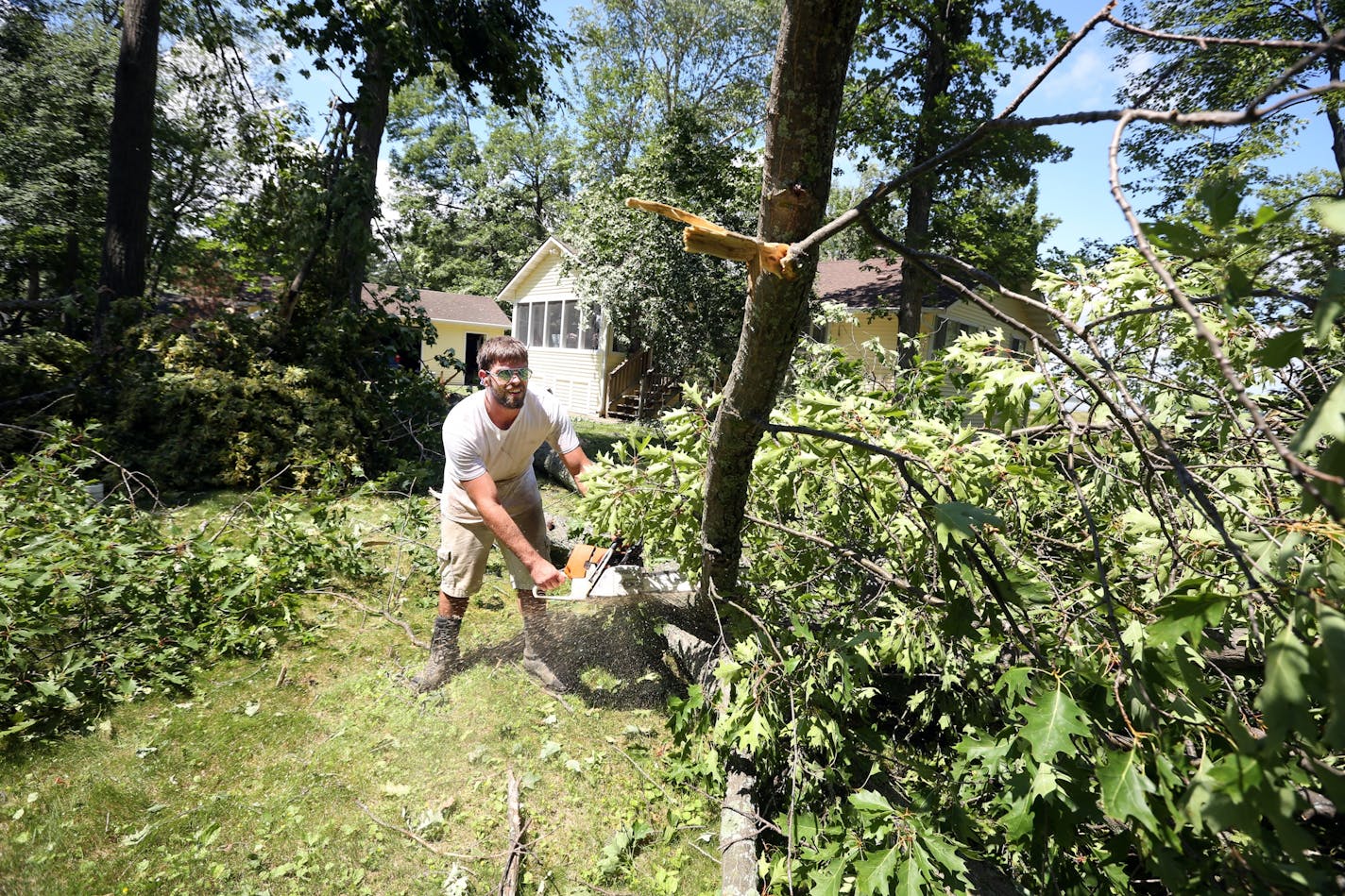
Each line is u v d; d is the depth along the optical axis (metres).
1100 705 1.69
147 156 8.74
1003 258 14.13
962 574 1.84
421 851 2.51
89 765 2.75
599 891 2.42
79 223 15.20
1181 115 0.82
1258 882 1.32
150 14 8.63
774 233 1.77
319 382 7.55
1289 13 8.50
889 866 1.94
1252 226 1.01
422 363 9.02
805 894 2.36
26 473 4.17
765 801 2.76
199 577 3.93
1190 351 2.59
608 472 3.07
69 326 8.14
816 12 1.50
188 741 2.96
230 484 6.59
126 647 3.38
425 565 5.06
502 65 11.58
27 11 15.94
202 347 7.20
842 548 2.82
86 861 2.32
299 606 4.23
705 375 14.28
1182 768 1.45
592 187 15.53
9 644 2.92
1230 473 2.40
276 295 8.87
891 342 15.58
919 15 13.66
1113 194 0.84
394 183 39.22
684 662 3.51
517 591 3.62
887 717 3.33
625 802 2.85
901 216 15.62
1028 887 2.26
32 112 15.33
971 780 2.67
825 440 2.43
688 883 2.50
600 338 18.42
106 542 3.67
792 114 1.62
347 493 6.69
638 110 29.95
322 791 2.74
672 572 3.62
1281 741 0.96
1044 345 1.45
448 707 3.32
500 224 38.75
